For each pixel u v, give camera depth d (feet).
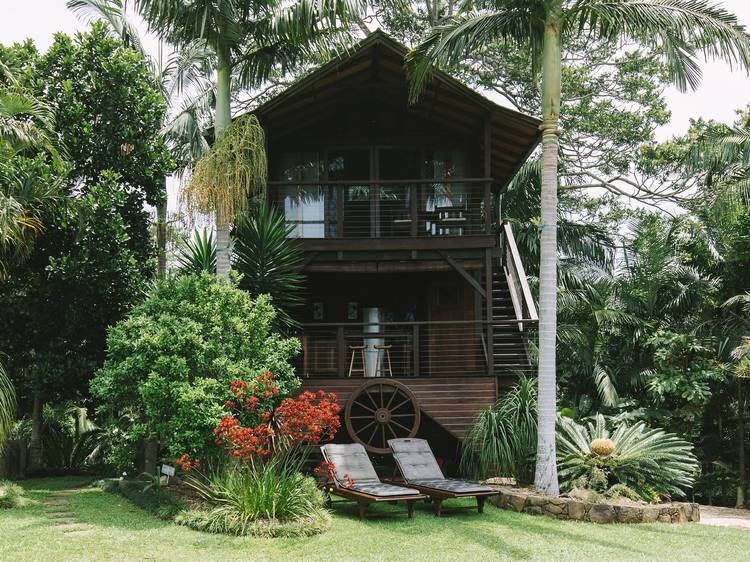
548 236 37.52
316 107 51.49
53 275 43.06
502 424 40.98
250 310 38.58
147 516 32.27
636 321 58.80
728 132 55.83
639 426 41.75
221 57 42.88
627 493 36.68
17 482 43.37
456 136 53.88
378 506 36.27
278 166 53.67
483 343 49.57
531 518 34.22
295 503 31.48
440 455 52.34
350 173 53.93
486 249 47.55
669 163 75.66
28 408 50.57
